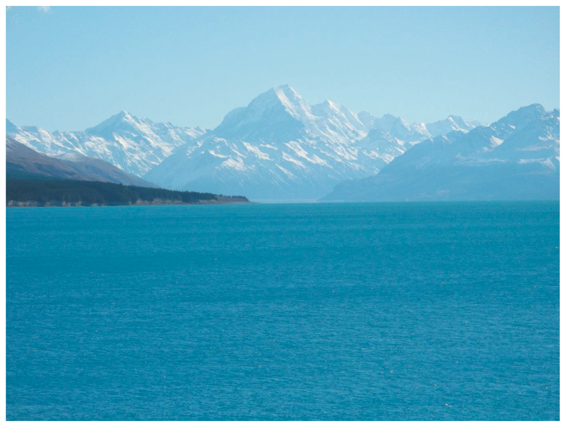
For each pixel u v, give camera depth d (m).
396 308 82.88
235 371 56.94
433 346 64.12
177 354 62.03
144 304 86.88
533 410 48.50
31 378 55.50
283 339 67.12
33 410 48.81
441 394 51.41
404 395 51.28
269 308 83.38
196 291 97.81
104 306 85.56
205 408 48.91
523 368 57.31
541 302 86.56
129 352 62.75
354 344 65.12
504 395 51.28
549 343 65.12
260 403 49.84
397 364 58.53
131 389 52.81
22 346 65.00
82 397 51.19
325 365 58.50
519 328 71.38
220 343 65.75
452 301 87.69
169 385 53.69
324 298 90.81
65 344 65.69
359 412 48.12
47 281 109.94
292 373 56.31
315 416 47.38
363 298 90.56
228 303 87.19
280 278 111.88
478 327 72.00
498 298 89.88
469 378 54.88
